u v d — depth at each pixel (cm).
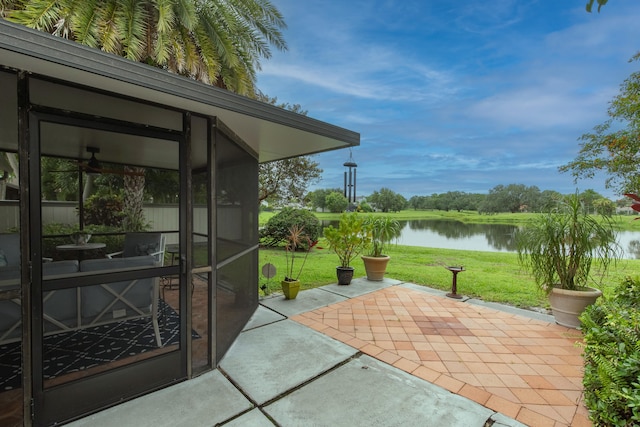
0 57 145
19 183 166
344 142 348
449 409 206
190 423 191
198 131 243
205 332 259
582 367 262
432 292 494
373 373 252
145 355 230
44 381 190
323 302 439
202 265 252
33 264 172
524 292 490
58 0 438
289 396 220
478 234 1376
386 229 582
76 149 310
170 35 544
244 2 612
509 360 274
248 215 371
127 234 391
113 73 161
